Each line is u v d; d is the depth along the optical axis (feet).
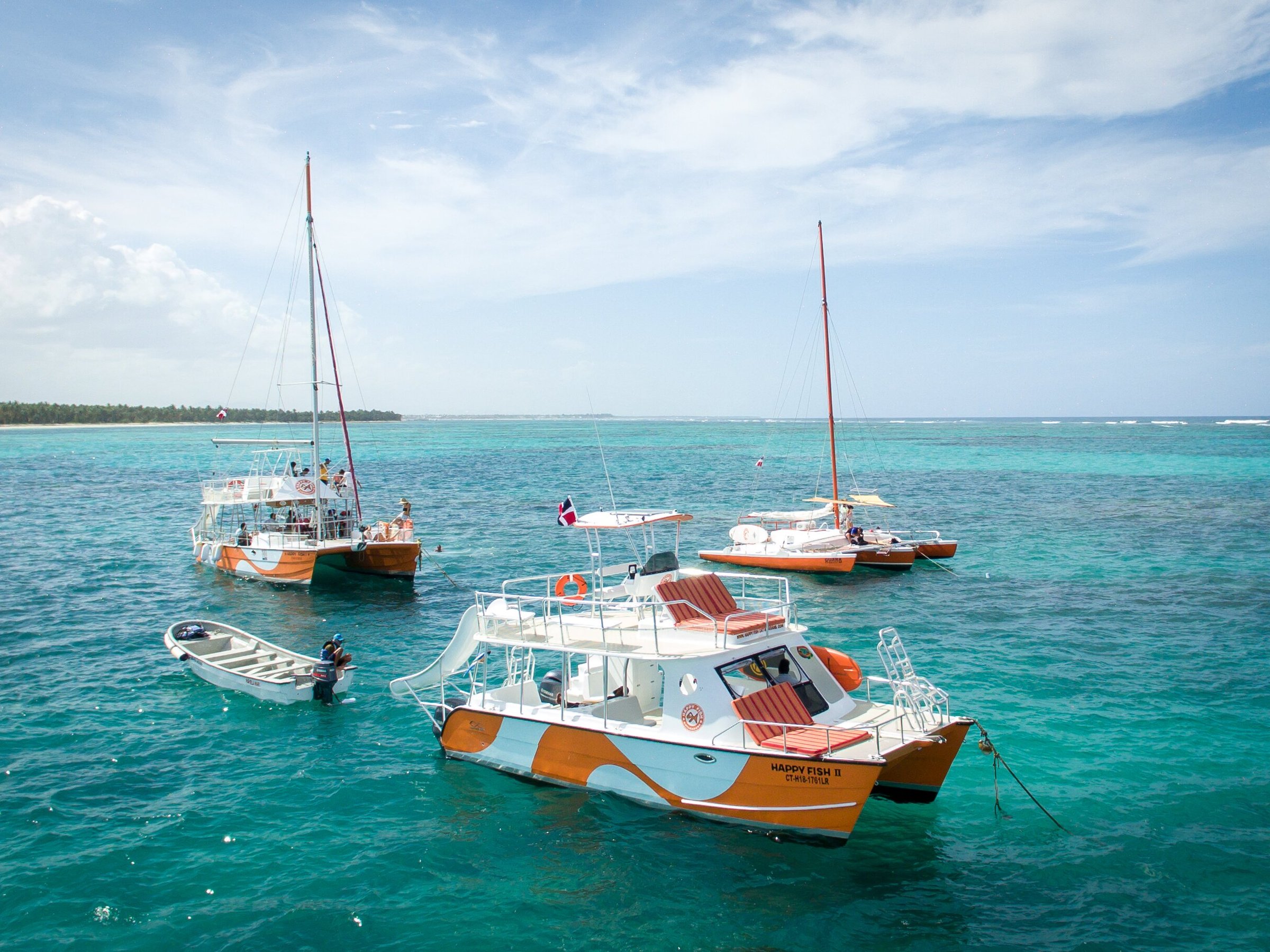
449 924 37.52
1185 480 255.09
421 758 55.88
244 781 52.11
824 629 89.40
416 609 101.30
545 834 45.42
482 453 441.68
